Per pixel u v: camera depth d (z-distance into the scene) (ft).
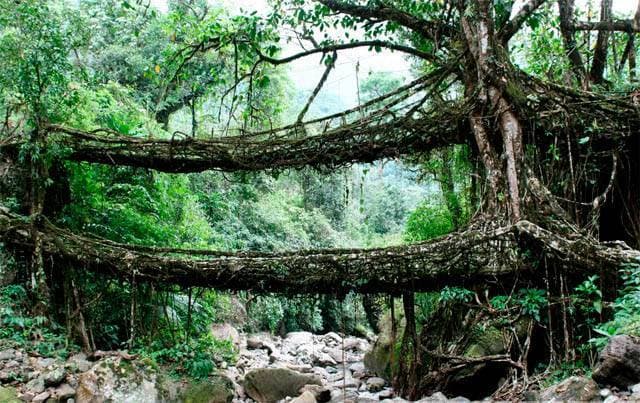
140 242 36.47
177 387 23.26
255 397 27.68
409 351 27.99
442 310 29.32
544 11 36.29
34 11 29.81
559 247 22.16
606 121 28.07
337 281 25.12
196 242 42.24
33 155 30.45
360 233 74.23
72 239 28.50
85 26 35.78
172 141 32.14
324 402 26.58
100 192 36.94
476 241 23.98
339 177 72.84
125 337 31.91
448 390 26.61
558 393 16.85
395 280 24.82
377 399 27.04
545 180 28.58
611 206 29.96
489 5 29.37
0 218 28.81
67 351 25.98
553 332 24.03
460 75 32.22
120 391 21.56
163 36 55.01
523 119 27.58
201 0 48.96
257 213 63.26
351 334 61.46
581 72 35.01
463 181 35.81
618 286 21.43
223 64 43.24
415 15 37.60
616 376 15.72
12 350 24.16
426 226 40.14
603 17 34.42
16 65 30.22
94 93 39.81
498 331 26.76
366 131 30.66
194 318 35.96
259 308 54.29
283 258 25.77
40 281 27.71
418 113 32.48
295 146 31.65
